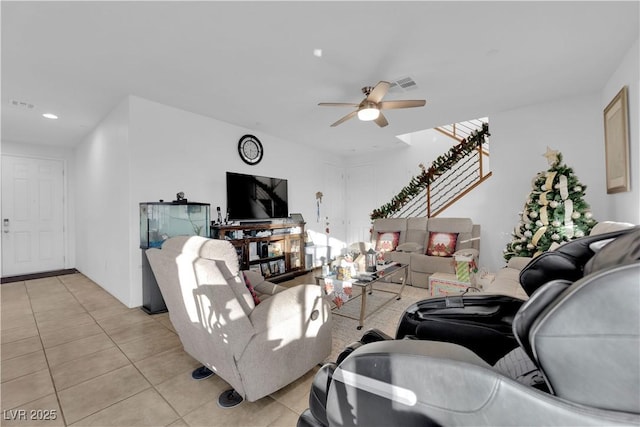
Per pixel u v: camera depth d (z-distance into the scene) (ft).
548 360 1.80
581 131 10.93
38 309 10.41
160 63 8.23
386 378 2.26
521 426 1.77
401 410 2.21
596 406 1.67
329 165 20.31
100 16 6.23
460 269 10.21
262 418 4.93
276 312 5.23
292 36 7.06
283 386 5.47
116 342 7.79
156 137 11.00
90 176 14.65
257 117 12.83
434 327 4.25
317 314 6.03
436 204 17.71
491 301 4.21
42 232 16.83
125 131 10.52
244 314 4.77
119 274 11.24
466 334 4.04
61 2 5.78
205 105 11.38
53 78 8.99
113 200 11.68
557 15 6.40
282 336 5.30
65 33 6.79
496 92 10.55
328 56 7.95
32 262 16.48
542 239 9.76
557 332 1.74
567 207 9.43
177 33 6.88
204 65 8.36
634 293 1.51
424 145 18.25
